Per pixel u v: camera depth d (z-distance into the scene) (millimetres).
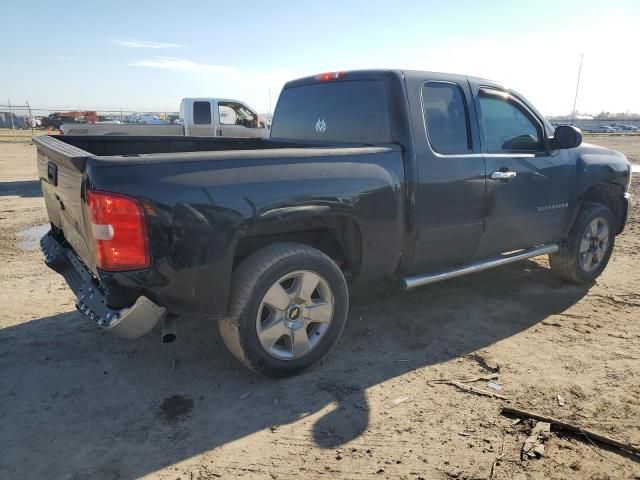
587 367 3469
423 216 3646
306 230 3473
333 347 3666
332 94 4141
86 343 3793
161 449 2617
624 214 5367
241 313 2990
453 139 3850
